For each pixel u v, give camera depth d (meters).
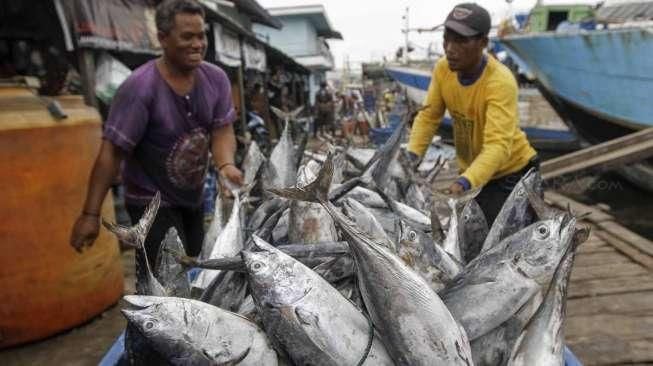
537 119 13.70
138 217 2.88
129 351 1.67
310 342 1.46
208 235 2.80
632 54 8.00
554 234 1.63
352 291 1.79
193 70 2.64
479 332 1.64
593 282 4.10
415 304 1.48
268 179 3.12
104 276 3.83
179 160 2.77
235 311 1.88
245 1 16.88
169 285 2.07
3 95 3.15
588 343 3.19
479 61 2.99
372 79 38.75
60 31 5.13
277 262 1.54
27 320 3.37
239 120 10.62
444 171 9.48
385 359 1.50
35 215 3.24
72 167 3.37
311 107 26.56
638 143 7.30
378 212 2.64
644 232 7.70
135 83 2.52
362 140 11.15
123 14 5.62
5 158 3.05
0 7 4.52
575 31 9.66
